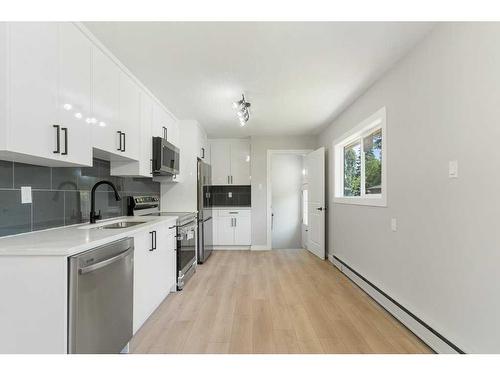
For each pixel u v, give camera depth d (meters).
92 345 1.41
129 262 1.80
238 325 2.23
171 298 2.82
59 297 1.26
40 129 1.45
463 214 1.65
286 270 3.87
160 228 2.53
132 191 3.31
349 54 2.24
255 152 5.38
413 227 2.16
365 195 3.36
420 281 2.07
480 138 1.52
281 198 6.87
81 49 1.80
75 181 2.23
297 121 4.32
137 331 2.12
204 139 4.96
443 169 1.82
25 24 1.35
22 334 1.27
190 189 4.21
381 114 2.66
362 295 2.89
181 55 2.25
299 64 2.41
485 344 1.50
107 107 2.14
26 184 1.74
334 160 4.23
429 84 1.96
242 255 4.85
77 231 1.82
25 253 1.26
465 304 1.63
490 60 1.45
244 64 2.41
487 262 1.48
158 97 3.23
